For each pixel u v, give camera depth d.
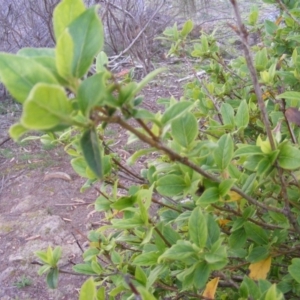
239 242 0.36
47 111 0.19
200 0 2.38
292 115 0.38
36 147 1.41
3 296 0.87
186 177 0.32
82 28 0.22
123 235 0.46
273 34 0.61
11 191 1.21
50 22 1.71
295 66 0.52
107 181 0.44
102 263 0.68
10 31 1.80
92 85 0.20
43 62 0.22
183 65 1.96
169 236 0.35
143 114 0.23
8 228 1.05
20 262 0.94
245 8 2.36
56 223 1.04
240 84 0.64
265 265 0.35
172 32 0.64
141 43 1.96
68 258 0.93
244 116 0.43
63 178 1.23
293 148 0.30
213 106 0.57
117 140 1.36
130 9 2.03
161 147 0.24
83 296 0.23
